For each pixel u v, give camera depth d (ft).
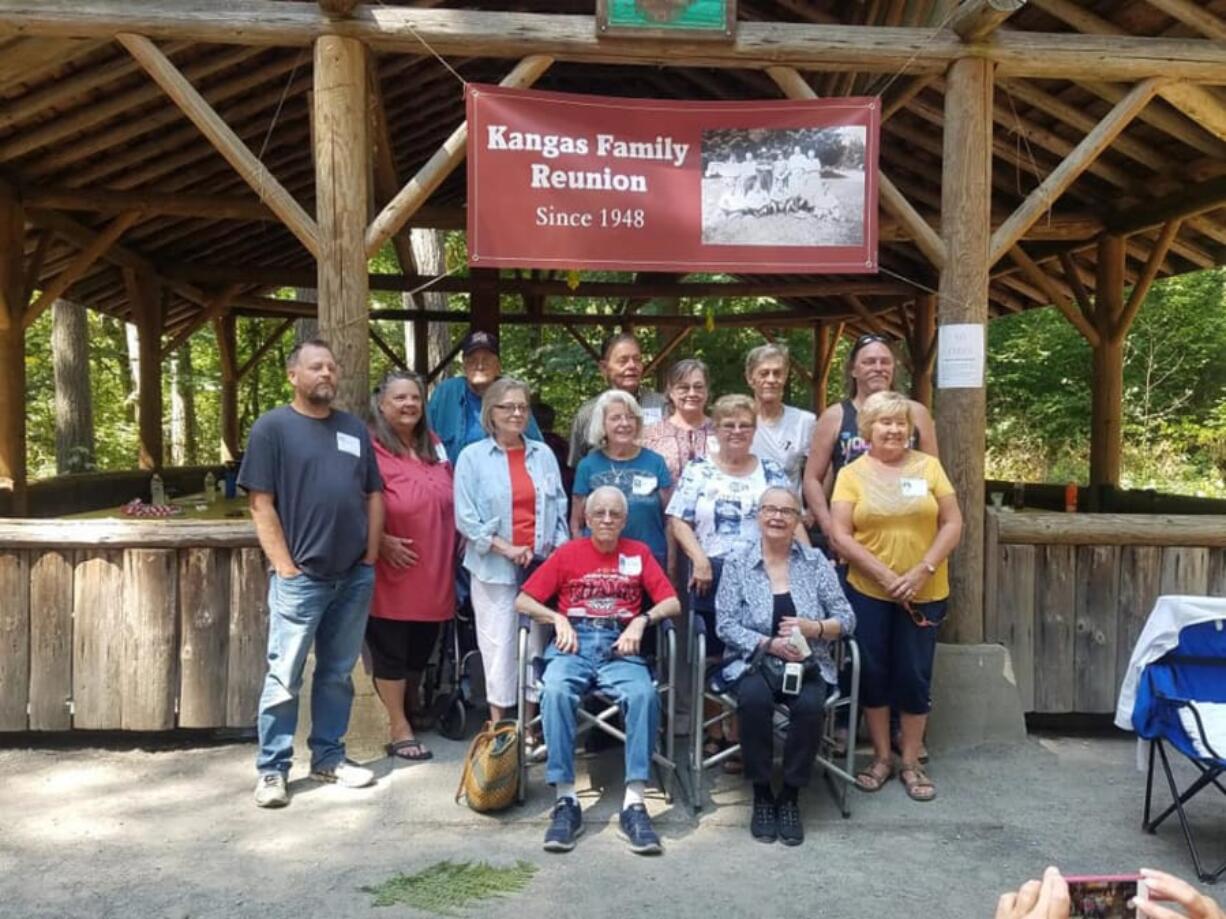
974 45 13.75
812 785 12.36
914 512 11.91
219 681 13.50
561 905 9.29
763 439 13.58
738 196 13.84
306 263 35.68
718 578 12.13
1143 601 14.32
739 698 10.94
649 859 10.30
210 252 31.73
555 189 13.57
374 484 12.22
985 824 11.32
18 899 9.33
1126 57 13.98
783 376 13.50
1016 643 14.32
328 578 11.62
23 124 18.02
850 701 11.37
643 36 13.35
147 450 30.22
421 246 49.80
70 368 45.34
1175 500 22.95
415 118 24.84
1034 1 15.79
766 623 11.12
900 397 11.98
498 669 12.40
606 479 12.67
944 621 14.10
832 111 13.82
